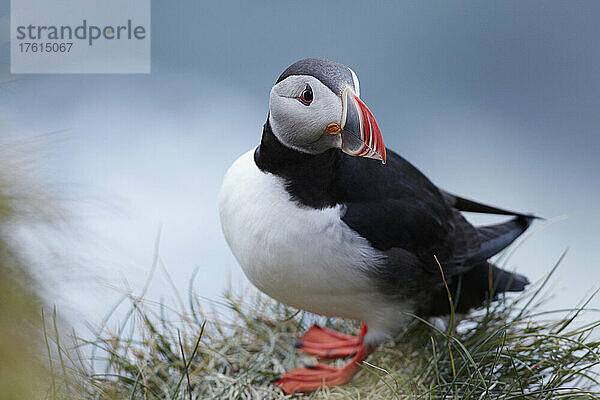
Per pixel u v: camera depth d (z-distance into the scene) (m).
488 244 7.63
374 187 6.61
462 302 7.66
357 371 7.20
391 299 6.91
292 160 6.23
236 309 7.79
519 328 7.25
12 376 3.93
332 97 5.87
